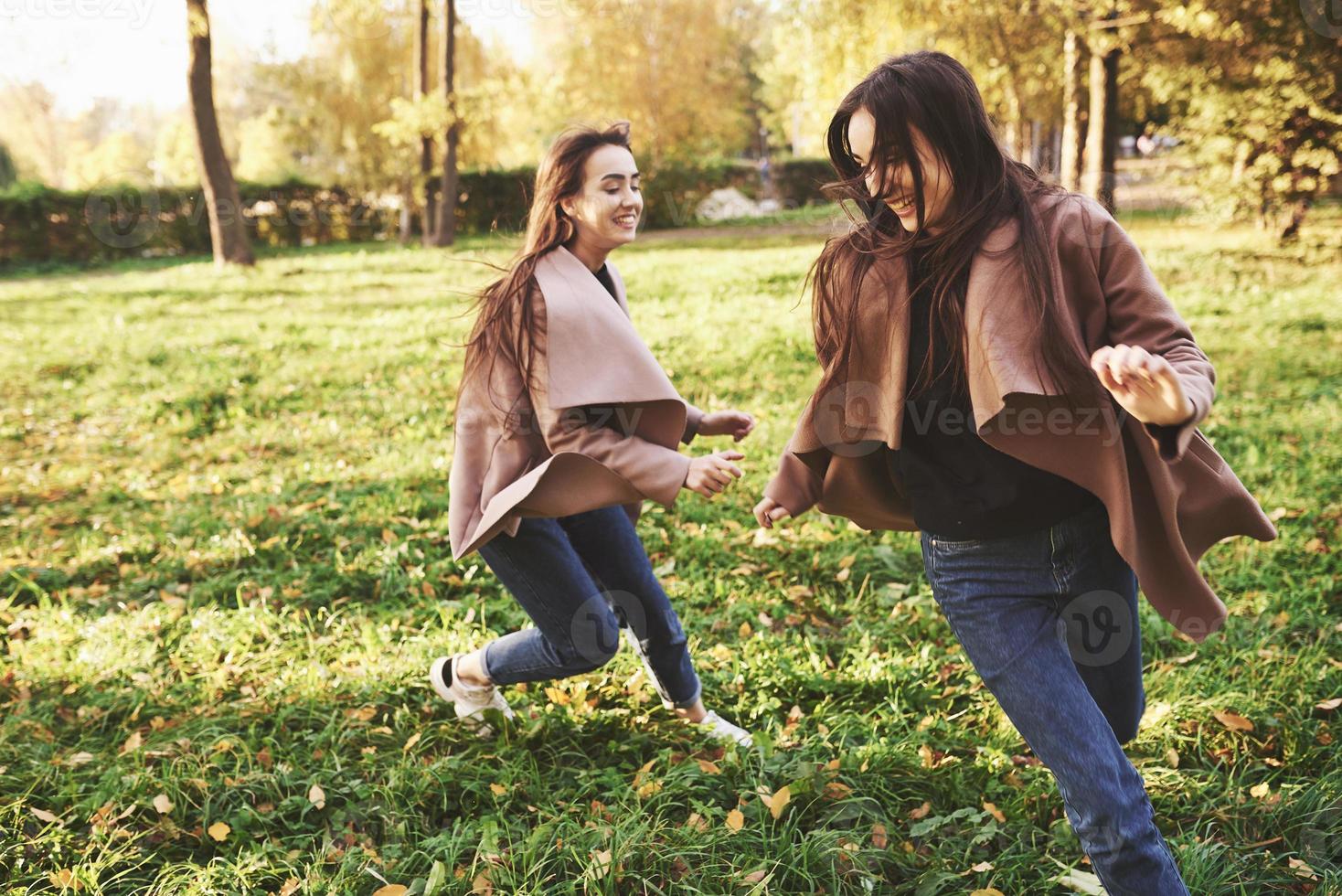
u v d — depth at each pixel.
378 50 26.42
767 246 18.94
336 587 4.11
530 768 2.79
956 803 2.60
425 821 2.61
